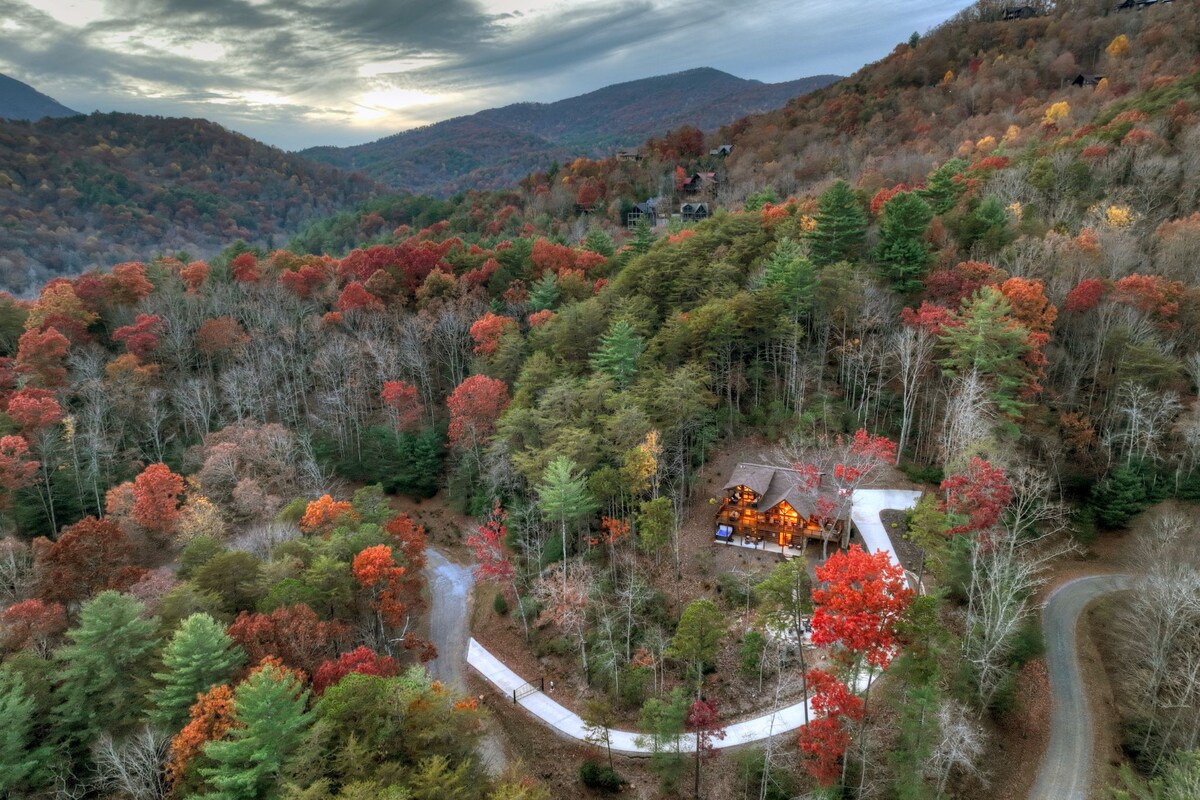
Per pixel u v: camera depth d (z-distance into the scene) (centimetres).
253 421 6844
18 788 3266
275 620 3919
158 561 5569
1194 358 5381
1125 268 6153
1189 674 3359
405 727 3198
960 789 3441
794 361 6075
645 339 6606
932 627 3086
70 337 7794
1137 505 5053
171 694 3422
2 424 6116
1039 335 5212
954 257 6581
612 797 3922
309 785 2828
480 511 6581
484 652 5172
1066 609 4525
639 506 5347
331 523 5262
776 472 5359
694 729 3775
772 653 4247
